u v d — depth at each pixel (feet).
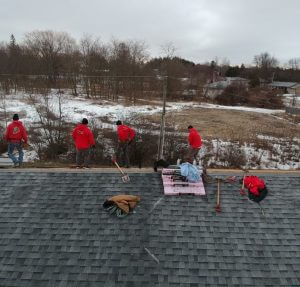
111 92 144.56
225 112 143.64
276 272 21.24
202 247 22.89
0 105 113.91
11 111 108.27
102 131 84.23
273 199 27.30
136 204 26.45
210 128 109.91
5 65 134.72
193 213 25.79
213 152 83.97
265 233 24.18
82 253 22.36
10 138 48.03
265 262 21.90
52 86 144.15
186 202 26.86
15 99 124.26
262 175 30.14
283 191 28.25
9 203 26.81
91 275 20.83
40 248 22.76
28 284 20.26
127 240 23.39
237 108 163.02
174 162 71.82
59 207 26.37
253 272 21.18
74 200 27.07
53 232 24.11
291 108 154.51
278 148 92.22
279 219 25.45
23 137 49.01
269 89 219.00
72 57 159.84
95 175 29.76
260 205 26.66
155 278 20.65
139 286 20.15
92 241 23.31
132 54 155.74
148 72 145.07
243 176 30.01
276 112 156.15
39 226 24.62
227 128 111.75
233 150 84.28
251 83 220.64
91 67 147.95
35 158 75.51
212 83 215.51
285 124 126.31
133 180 29.17
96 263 21.65
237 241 23.44
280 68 351.25
